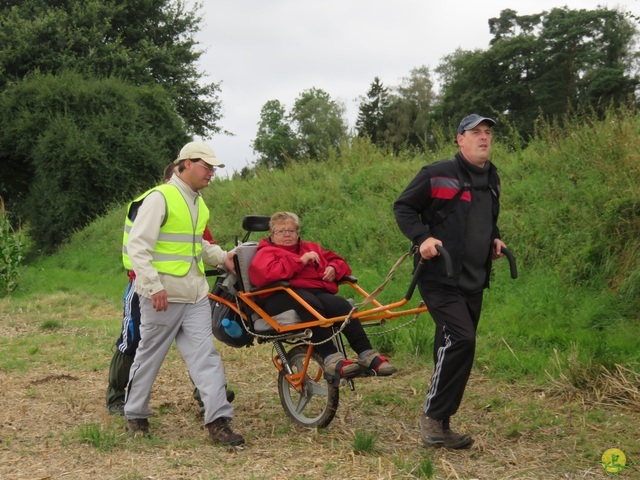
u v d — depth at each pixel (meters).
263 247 5.48
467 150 4.88
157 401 6.32
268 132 78.88
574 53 43.44
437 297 4.86
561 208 9.74
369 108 75.94
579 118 12.00
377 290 5.10
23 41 32.81
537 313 8.16
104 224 22.11
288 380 5.52
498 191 5.04
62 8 36.84
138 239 5.02
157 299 4.97
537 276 8.88
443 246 4.82
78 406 6.18
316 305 5.23
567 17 43.66
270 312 5.42
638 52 43.06
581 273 8.64
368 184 13.87
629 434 5.15
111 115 26.28
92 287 14.80
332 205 13.77
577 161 10.77
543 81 43.94
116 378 5.77
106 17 36.00
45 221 25.59
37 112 26.73
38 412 5.99
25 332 9.86
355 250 11.59
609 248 8.61
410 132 70.31
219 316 5.68
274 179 16.56
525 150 12.21
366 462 4.64
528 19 55.62
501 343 7.54
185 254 5.18
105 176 25.50
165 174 5.62
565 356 6.82
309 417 5.68
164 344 5.20
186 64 39.25
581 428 5.31
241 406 6.17
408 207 4.88
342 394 6.38
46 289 14.70
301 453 4.88
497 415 5.72
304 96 83.44
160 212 5.09
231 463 4.67
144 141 26.59
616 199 8.87
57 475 4.49
